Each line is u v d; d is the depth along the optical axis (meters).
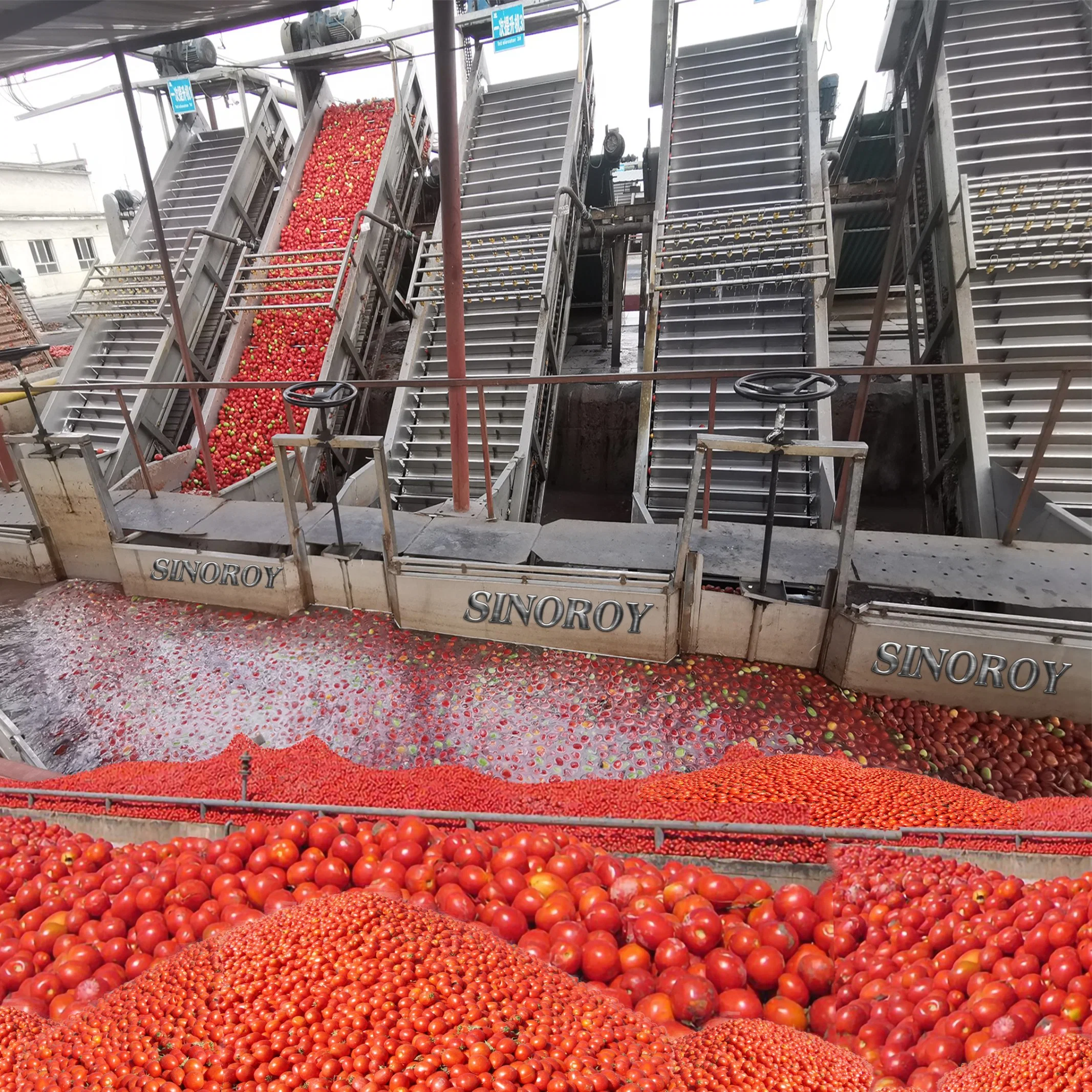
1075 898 1.83
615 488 10.36
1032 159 7.20
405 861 2.36
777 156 8.27
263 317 10.40
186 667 4.75
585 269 14.42
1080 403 6.24
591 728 3.96
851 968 1.88
